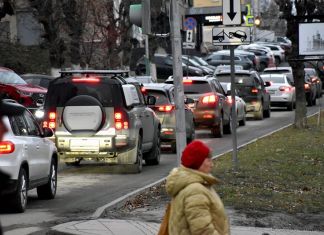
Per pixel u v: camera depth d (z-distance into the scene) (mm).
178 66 32531
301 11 62594
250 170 40594
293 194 34375
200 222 14312
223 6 38562
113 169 46312
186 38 107312
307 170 41500
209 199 14555
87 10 92438
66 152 43000
